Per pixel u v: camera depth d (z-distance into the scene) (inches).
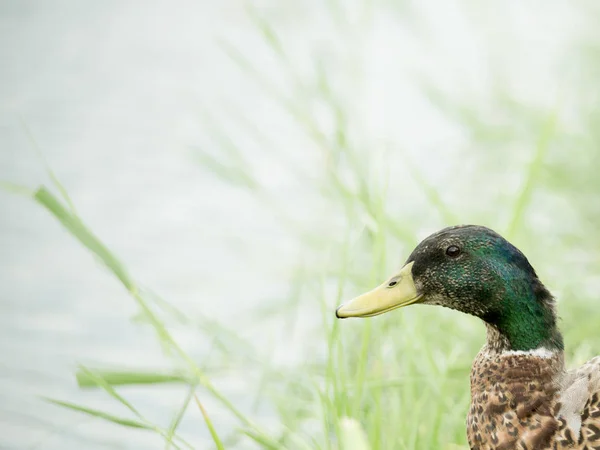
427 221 457.4
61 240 546.0
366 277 402.9
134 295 306.3
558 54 641.6
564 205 468.1
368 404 331.3
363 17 548.4
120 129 660.7
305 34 690.2
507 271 265.6
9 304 477.7
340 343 309.9
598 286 406.3
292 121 632.4
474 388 267.9
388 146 498.9
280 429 345.7
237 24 762.2
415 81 623.2
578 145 497.0
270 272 483.2
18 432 379.9
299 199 540.1
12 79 733.3
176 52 764.0
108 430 381.7
